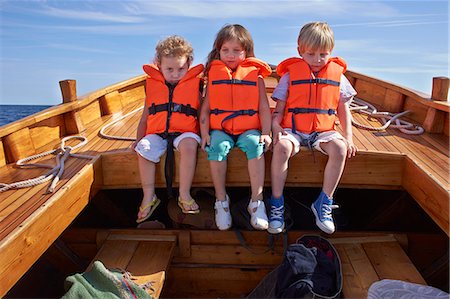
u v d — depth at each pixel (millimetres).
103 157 2721
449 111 2975
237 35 2562
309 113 2654
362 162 2648
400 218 3391
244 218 2891
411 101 3705
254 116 2594
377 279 2471
